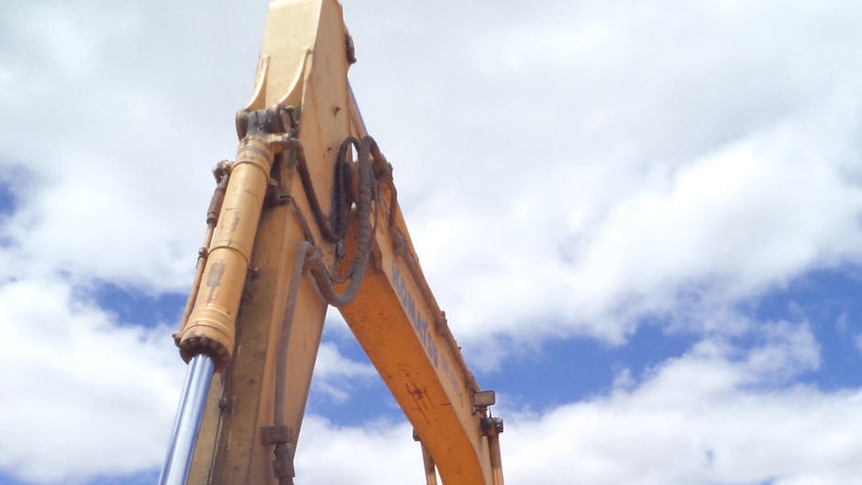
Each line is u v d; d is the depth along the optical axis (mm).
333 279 6672
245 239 5160
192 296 4914
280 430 4828
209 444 4703
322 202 6691
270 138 5840
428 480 12695
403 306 9398
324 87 7109
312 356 6074
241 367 5059
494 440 12891
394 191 8695
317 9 7172
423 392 10789
